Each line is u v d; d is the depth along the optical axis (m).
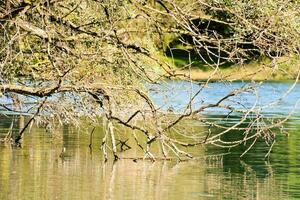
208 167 24.80
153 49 23.86
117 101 24.33
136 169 24.19
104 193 20.28
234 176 23.16
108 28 22.61
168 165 25.05
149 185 21.48
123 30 22.27
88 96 24.44
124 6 20.91
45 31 20.47
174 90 22.70
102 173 23.25
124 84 24.03
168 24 22.86
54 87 21.84
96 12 22.53
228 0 20.75
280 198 19.89
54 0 20.89
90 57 21.59
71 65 21.94
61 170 23.61
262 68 20.64
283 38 20.38
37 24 21.78
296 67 21.73
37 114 24.31
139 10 21.39
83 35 22.12
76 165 24.70
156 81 22.53
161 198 19.80
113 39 22.02
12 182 21.55
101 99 24.30
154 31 22.39
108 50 22.33
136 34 25.20
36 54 23.75
